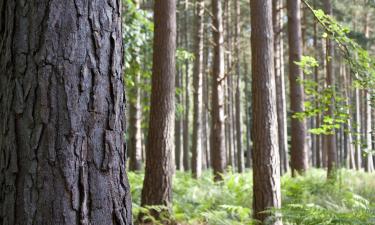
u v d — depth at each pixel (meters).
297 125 13.41
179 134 28.16
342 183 12.88
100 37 2.21
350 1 27.08
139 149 14.73
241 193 10.73
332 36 7.06
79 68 2.13
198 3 14.65
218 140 13.55
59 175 2.04
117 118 2.26
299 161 13.35
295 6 13.52
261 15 7.52
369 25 30.55
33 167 2.04
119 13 2.34
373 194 11.60
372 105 6.79
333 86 7.93
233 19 27.42
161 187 8.12
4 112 2.14
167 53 8.42
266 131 7.35
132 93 14.27
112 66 2.24
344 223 5.82
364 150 7.29
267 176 7.29
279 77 23.20
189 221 7.84
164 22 8.45
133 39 10.87
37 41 2.10
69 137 2.07
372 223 5.78
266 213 7.20
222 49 13.94
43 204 2.02
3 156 2.12
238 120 28.02
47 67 2.08
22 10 2.14
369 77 6.73
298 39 13.45
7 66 2.15
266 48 7.49
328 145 15.26
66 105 2.08
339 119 7.92
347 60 7.00
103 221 2.14
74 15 2.14
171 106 8.38
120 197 2.24
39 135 2.05
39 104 2.06
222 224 7.29
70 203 2.05
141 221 7.91
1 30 2.24
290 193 10.20
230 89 30.86
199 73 15.28
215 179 13.21
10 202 2.06
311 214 6.09
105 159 2.17
